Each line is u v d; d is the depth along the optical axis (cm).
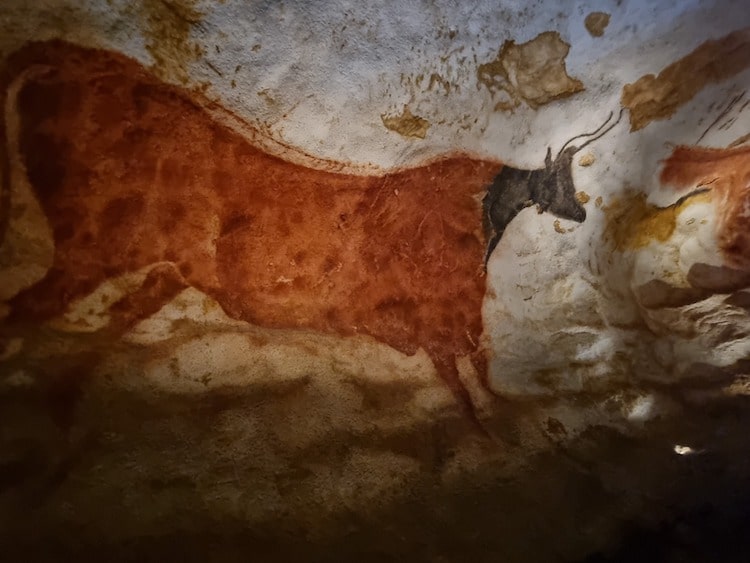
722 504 136
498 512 124
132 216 112
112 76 102
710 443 140
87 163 107
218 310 124
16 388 109
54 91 101
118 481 105
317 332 132
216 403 122
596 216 143
